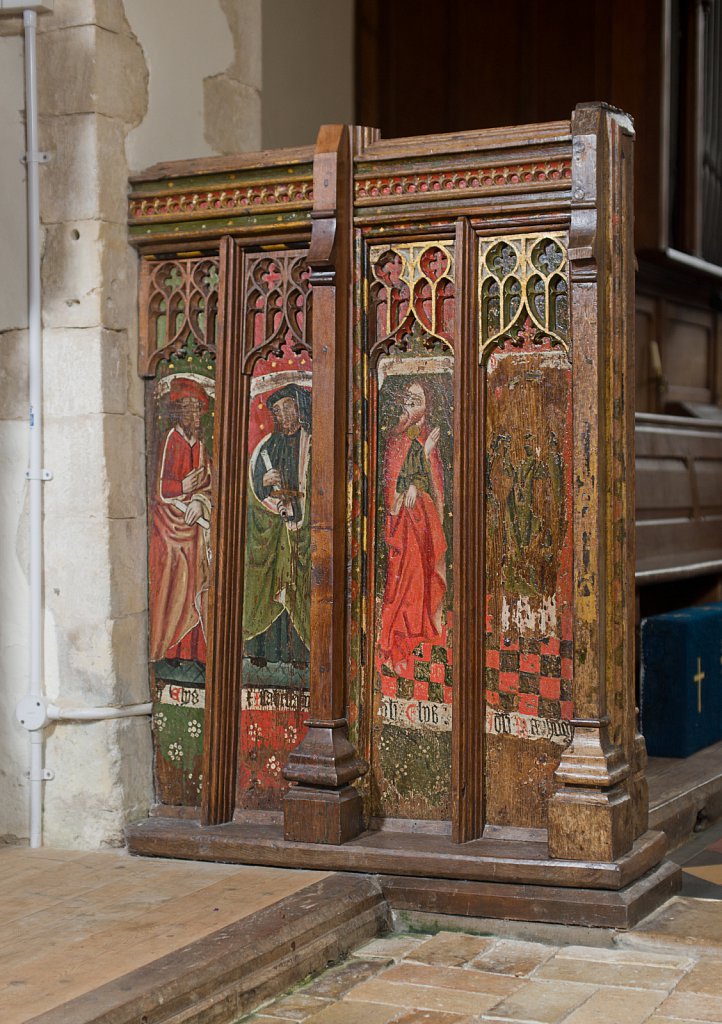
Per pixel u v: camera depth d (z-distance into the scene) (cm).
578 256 394
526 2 630
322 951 367
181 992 323
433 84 643
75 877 412
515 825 416
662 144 612
